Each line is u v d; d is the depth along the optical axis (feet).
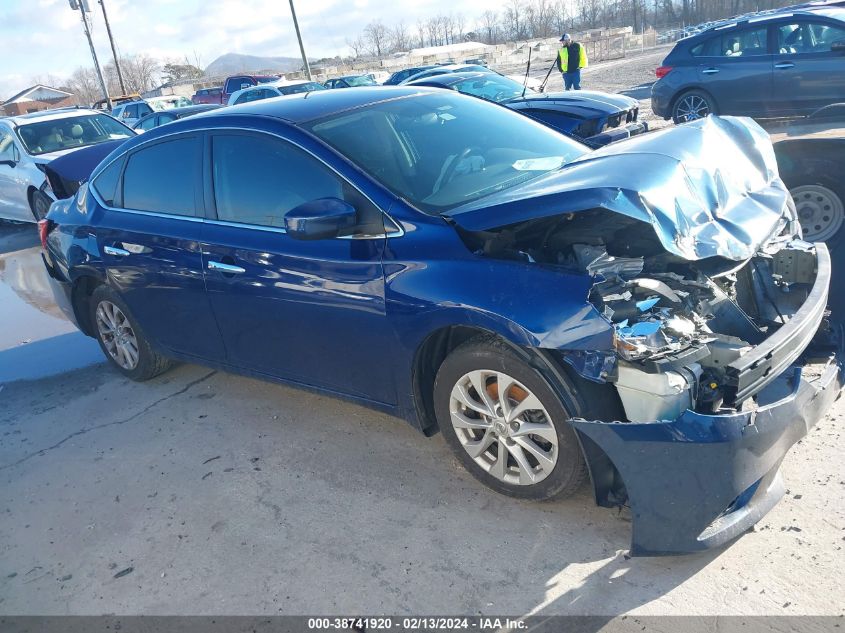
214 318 13.42
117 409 15.55
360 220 10.80
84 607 9.73
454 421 10.64
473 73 37.37
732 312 10.00
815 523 9.18
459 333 10.47
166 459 13.17
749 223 9.73
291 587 9.52
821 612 7.91
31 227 39.55
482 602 8.79
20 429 15.29
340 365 11.73
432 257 10.00
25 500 12.56
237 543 10.55
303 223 10.09
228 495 11.75
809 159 15.89
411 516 10.55
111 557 10.69
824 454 10.48
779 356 8.84
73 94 282.97
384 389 11.32
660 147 10.34
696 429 8.09
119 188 15.17
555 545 9.53
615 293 8.91
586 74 88.69
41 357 19.56
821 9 33.81
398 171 11.27
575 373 9.07
